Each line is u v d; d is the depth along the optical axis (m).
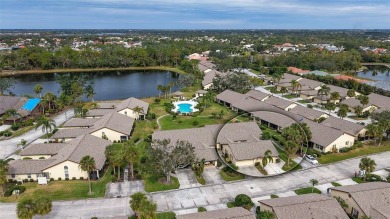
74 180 79.38
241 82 168.75
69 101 140.50
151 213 55.44
